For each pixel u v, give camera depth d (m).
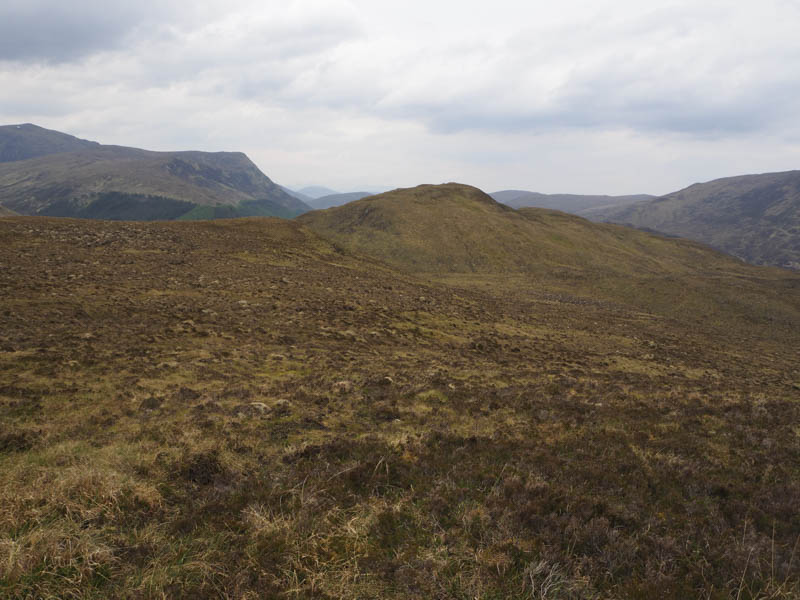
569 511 7.10
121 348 16.53
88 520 5.90
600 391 17.41
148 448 8.57
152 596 4.72
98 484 6.59
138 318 21.84
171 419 10.40
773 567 5.77
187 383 13.45
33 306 21.19
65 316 20.38
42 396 11.04
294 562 5.45
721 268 127.69
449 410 13.27
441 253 103.06
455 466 8.77
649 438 11.32
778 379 27.66
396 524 6.62
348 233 116.50
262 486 7.41
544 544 6.16
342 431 10.71
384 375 17.05
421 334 28.81
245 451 8.95
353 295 38.25
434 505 7.07
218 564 5.29
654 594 5.26
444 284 68.94
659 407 14.88
